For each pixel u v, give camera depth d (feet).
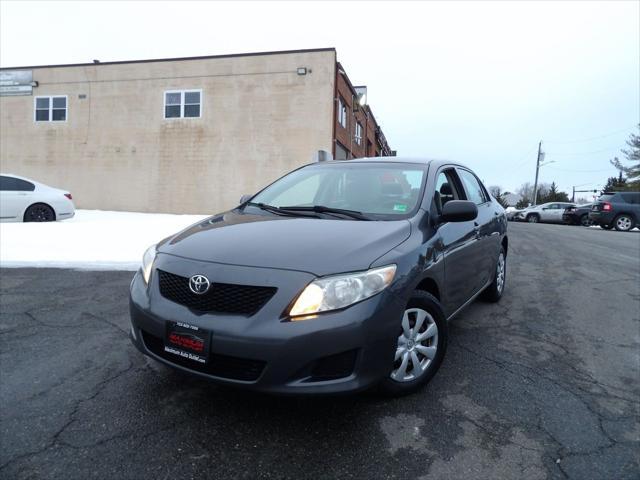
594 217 62.69
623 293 18.10
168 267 8.16
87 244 23.52
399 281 7.85
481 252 12.85
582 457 7.07
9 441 7.20
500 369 10.30
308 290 7.07
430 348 9.09
